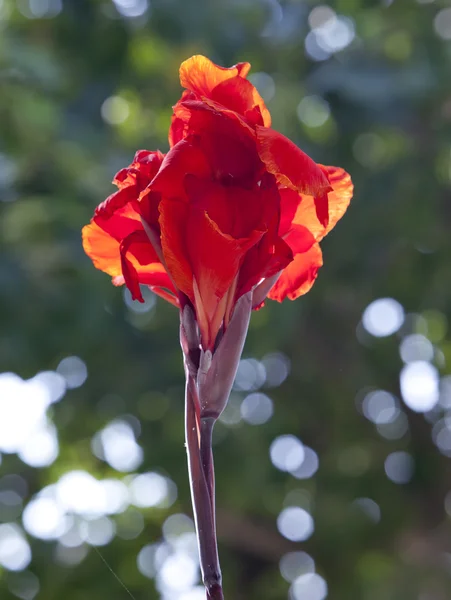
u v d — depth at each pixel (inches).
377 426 367.2
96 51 280.4
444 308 318.3
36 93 262.5
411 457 364.2
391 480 352.5
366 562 342.0
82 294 251.1
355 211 303.9
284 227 81.0
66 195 263.7
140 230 78.7
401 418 370.9
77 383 308.2
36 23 281.4
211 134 75.1
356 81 286.7
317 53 305.7
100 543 314.2
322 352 351.6
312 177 72.7
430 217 304.3
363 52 301.6
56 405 311.7
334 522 336.8
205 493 72.2
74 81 277.6
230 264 73.4
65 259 251.9
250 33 286.5
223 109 73.3
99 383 303.9
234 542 353.7
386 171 303.0
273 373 350.6
